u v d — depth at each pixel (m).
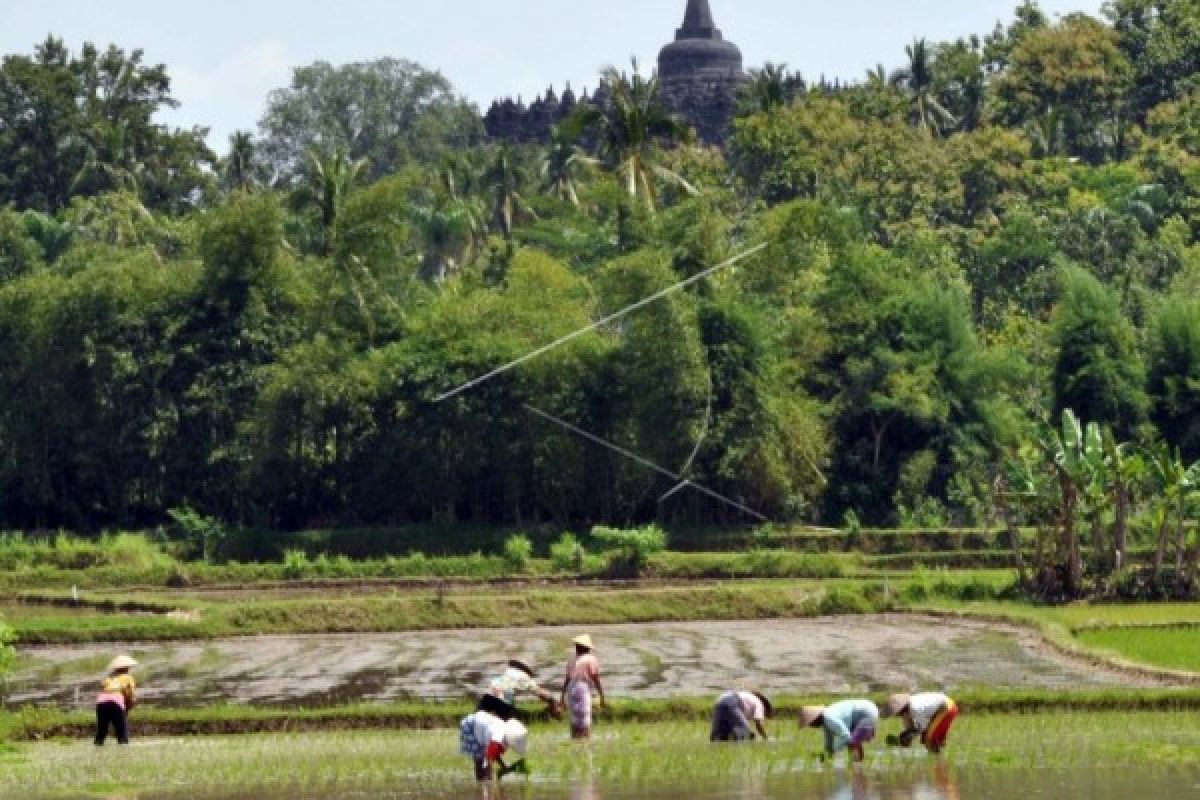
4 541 126.38
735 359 128.25
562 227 158.75
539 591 105.00
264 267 135.38
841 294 138.12
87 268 136.75
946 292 140.38
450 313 134.12
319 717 57.75
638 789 42.84
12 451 134.88
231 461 131.38
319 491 132.62
